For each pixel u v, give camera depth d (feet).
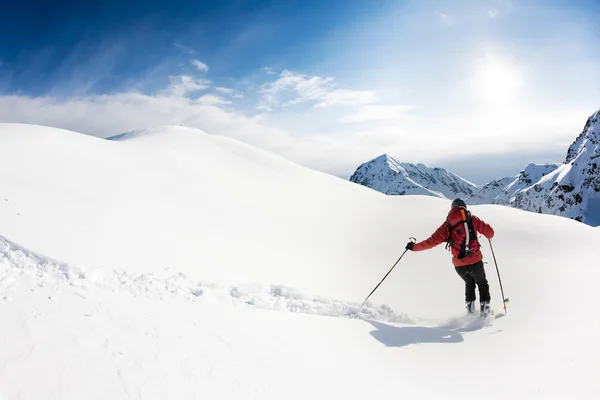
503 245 45.42
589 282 27.12
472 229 19.54
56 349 10.22
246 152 108.99
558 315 18.70
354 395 10.93
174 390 9.85
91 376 9.61
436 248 45.21
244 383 10.75
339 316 19.88
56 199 33.14
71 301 13.25
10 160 43.24
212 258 30.94
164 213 44.37
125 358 10.66
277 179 92.27
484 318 19.02
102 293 15.33
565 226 55.01
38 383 8.93
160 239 32.19
